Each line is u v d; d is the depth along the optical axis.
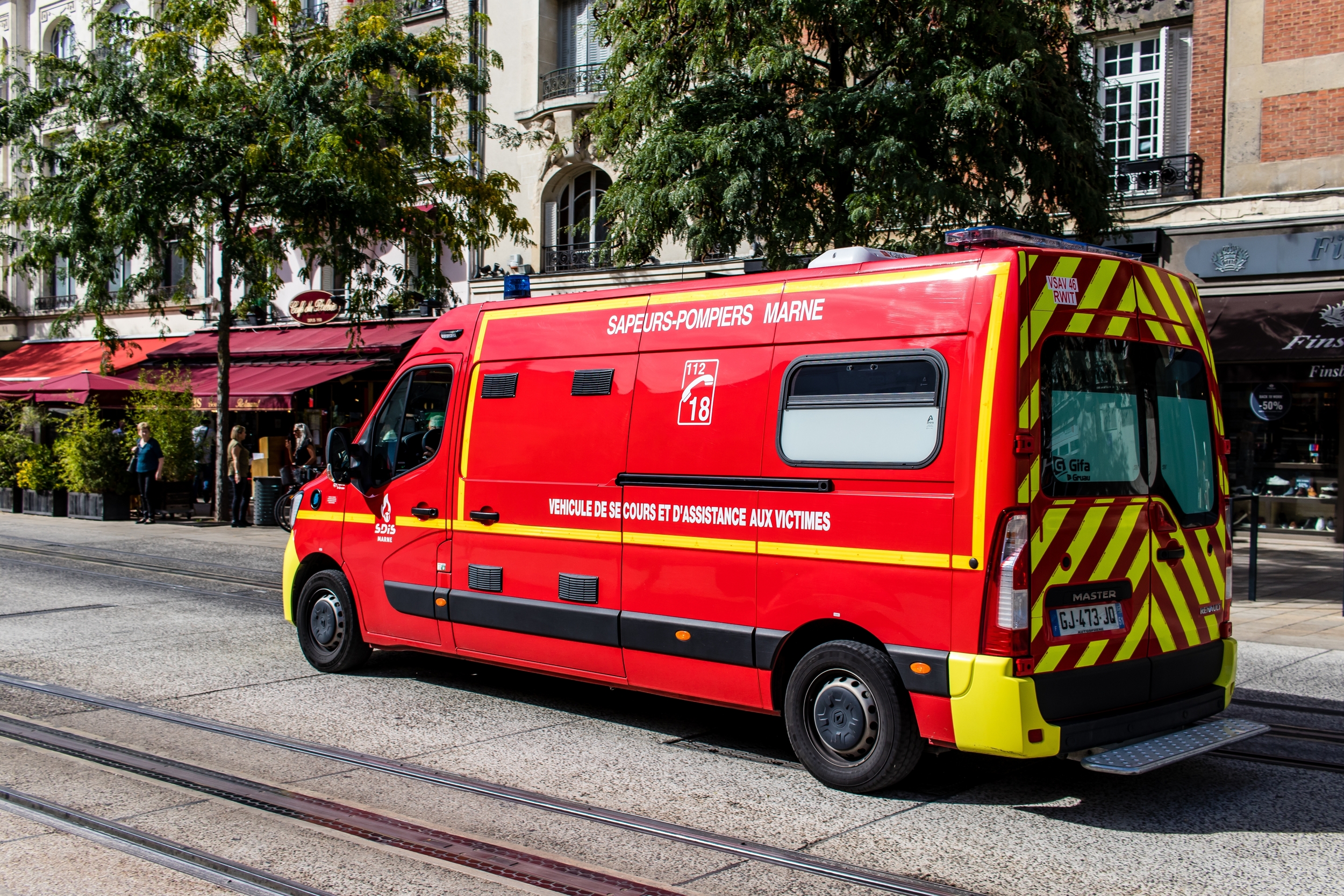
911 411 5.04
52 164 18.88
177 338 28.53
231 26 19.42
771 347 5.62
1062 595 4.85
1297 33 15.80
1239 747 6.11
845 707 5.25
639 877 4.25
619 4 13.87
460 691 7.44
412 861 4.37
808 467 5.37
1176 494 5.45
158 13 19.75
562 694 7.38
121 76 17.98
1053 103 13.11
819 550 5.31
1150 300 5.42
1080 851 4.55
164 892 4.04
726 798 5.24
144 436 19.83
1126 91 17.44
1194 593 5.50
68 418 21.27
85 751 5.86
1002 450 4.73
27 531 18.25
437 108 19.83
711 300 5.93
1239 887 4.17
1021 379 4.78
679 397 5.96
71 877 4.18
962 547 4.80
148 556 14.86
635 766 5.76
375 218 18.16
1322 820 4.93
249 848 4.49
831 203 12.67
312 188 17.69
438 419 7.25
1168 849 4.57
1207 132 16.55
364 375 22.50
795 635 5.48
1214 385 5.81
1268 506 16.86
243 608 10.55
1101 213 12.86
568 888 4.13
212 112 18.52
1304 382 14.80
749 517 5.60
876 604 5.09
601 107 14.21
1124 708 5.08
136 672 7.84
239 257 18.50
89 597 11.21
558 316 6.66
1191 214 16.31
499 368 6.91
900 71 12.55
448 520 7.09
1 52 19.20
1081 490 4.96
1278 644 8.96
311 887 4.10
